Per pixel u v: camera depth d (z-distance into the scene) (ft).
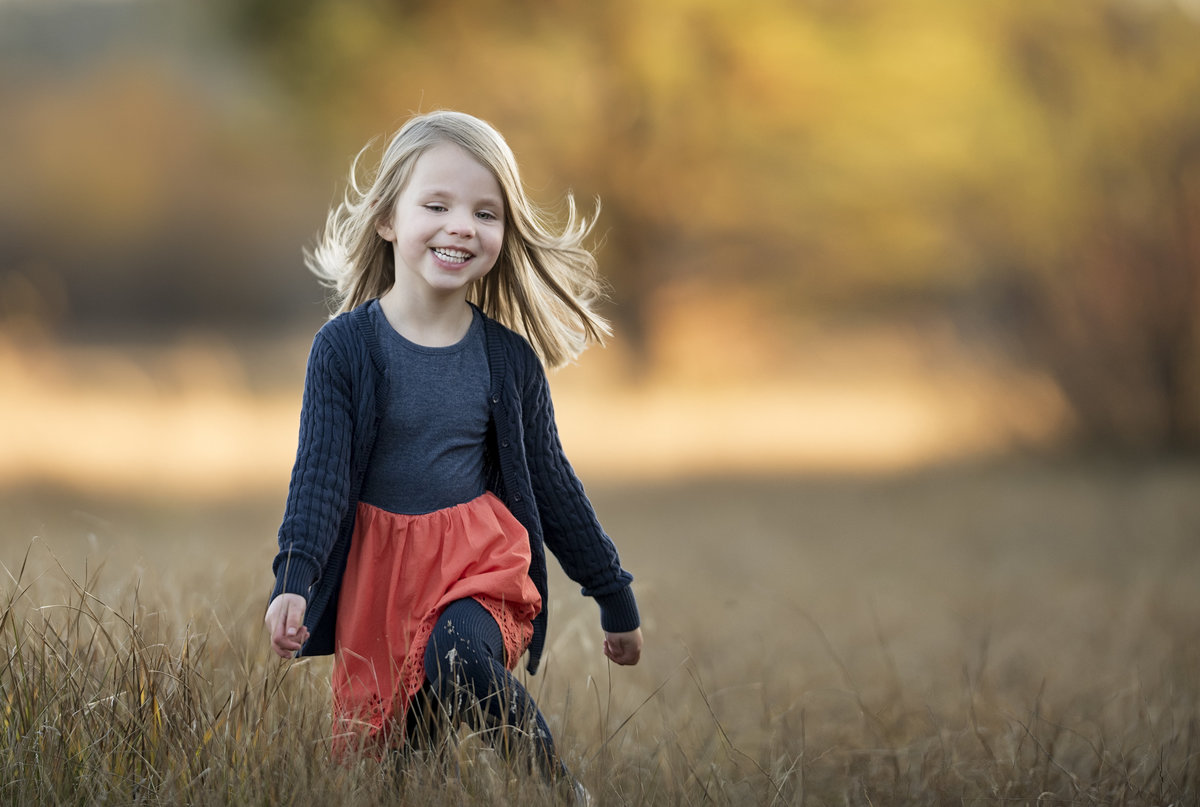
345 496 18.21
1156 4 96.07
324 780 17.06
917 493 82.69
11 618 20.43
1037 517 70.49
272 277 266.77
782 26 116.57
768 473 97.96
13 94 275.80
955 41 102.42
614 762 20.92
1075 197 95.40
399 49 126.62
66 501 71.82
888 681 31.12
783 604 44.32
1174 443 96.99
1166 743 23.95
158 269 261.44
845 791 21.52
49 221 257.96
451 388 19.02
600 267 144.66
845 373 168.14
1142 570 51.03
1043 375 101.81
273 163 257.96
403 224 19.27
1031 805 20.83
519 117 130.62
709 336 162.09
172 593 25.23
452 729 17.49
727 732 25.16
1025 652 36.45
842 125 111.14
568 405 141.38
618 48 125.49
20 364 117.50
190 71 269.64
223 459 97.50
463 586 18.16
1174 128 93.04
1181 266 94.63
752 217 132.77
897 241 111.65
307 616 18.21
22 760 17.08
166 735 18.01
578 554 20.13
